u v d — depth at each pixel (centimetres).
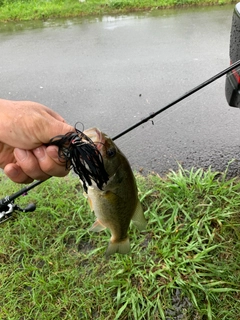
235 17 75
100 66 155
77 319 60
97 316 60
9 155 32
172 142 102
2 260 71
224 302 59
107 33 189
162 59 155
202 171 85
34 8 229
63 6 228
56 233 75
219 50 157
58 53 172
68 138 29
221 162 93
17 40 193
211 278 63
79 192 83
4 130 29
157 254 67
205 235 70
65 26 206
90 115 121
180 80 136
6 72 158
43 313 60
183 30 181
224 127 107
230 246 67
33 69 159
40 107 31
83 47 175
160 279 64
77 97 133
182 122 111
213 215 73
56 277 66
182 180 81
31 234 74
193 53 157
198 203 77
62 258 70
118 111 121
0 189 85
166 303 60
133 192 42
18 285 65
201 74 139
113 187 39
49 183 86
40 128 29
